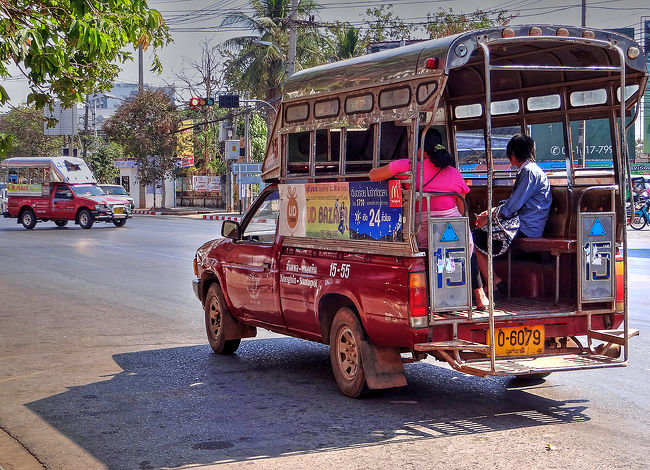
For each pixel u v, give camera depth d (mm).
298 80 8023
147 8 8195
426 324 6410
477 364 6359
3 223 40688
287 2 43188
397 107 6625
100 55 7617
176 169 53094
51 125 8438
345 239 7152
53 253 23062
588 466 5352
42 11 7441
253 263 8625
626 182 6848
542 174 7504
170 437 6250
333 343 7473
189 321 11781
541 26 6387
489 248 6184
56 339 10469
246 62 43969
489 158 6180
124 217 35562
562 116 8008
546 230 7844
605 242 7004
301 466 5484
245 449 5902
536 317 6738
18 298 14242
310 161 7789
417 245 6426
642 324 10547
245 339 10484
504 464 5426
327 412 6871
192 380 8188
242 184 43469
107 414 6949
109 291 15031
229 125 48531
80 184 35875
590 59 7273
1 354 9555
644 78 7070
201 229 33719
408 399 7273
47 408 7176
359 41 49375
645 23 37781
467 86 8688
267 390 7719
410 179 6367
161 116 50969
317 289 7512
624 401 7035
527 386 7676
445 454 5672
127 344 10125
